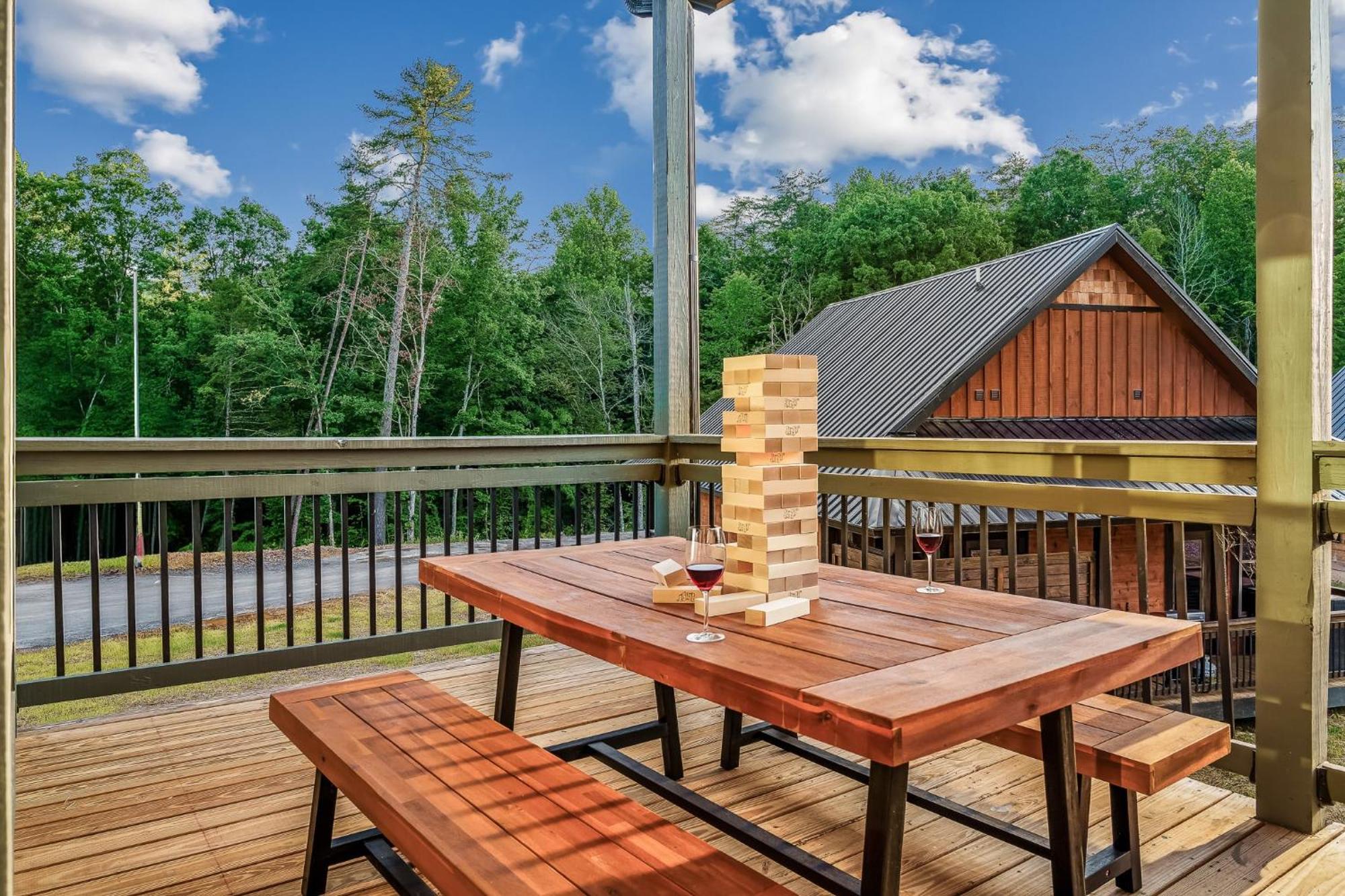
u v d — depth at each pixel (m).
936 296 10.15
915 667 1.41
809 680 1.35
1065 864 1.61
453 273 29.62
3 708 1.01
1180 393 8.93
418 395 28.67
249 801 2.39
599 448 4.00
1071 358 8.52
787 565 1.85
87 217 29.98
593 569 2.38
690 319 4.27
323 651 3.34
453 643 3.68
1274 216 2.18
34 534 25.77
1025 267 9.16
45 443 2.81
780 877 1.98
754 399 1.84
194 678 3.10
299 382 27.53
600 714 3.06
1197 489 5.71
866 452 3.35
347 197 29.00
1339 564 4.69
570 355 31.92
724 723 2.62
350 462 3.39
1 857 1.01
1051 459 2.73
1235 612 5.82
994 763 2.61
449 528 3.62
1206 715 5.45
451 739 1.75
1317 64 2.12
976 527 6.36
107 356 29.30
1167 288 8.68
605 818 1.39
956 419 7.94
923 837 2.15
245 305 28.72
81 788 2.47
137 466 2.99
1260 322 2.22
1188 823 2.22
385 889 1.95
